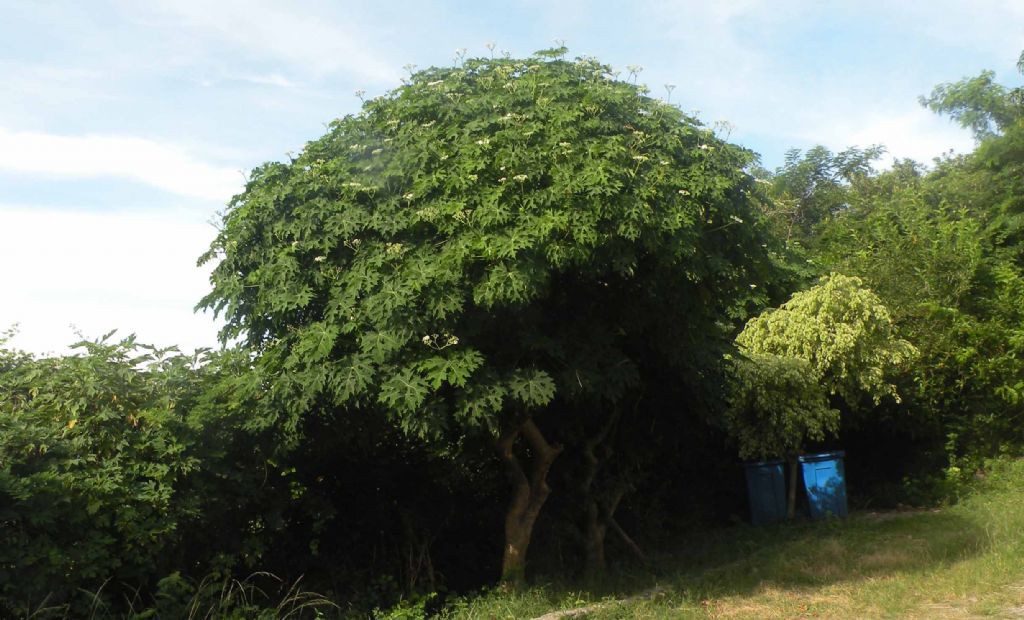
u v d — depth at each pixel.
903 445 14.40
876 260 15.01
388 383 6.60
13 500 5.51
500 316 7.05
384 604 7.70
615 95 7.48
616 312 8.13
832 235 17.75
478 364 6.72
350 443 8.13
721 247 7.67
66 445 6.06
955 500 12.88
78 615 5.93
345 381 6.55
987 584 7.54
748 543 10.52
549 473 9.58
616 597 8.02
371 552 8.41
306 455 7.81
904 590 7.66
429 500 8.88
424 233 7.06
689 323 8.35
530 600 7.59
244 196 7.83
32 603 5.58
